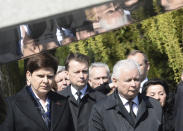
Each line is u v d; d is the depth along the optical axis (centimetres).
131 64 775
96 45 1856
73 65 986
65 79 1262
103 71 1179
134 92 773
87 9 461
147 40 1870
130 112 793
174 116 1070
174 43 1684
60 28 477
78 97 992
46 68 760
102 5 467
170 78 1897
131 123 784
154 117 794
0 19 442
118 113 793
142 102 794
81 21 470
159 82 1050
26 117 771
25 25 473
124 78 765
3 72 1655
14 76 1702
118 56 1880
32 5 445
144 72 1206
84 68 991
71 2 449
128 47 1894
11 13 444
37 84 763
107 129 791
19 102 779
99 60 1886
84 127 964
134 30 1877
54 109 797
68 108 820
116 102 796
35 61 757
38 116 779
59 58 1944
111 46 1880
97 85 1179
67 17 469
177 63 1702
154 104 809
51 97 807
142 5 477
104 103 806
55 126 787
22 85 1716
